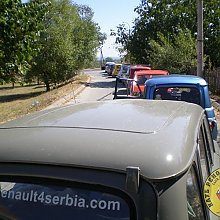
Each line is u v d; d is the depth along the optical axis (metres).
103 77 50.88
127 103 3.26
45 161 1.97
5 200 2.04
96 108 3.01
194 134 2.48
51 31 34.69
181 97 7.25
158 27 35.25
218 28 31.44
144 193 1.83
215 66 31.91
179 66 26.62
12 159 2.03
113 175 1.87
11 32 9.77
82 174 1.91
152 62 28.67
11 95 37.50
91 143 2.06
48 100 23.56
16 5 9.78
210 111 7.14
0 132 2.41
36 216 1.99
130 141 2.07
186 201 1.92
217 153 4.29
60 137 2.17
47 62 34.56
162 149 1.98
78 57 44.78
